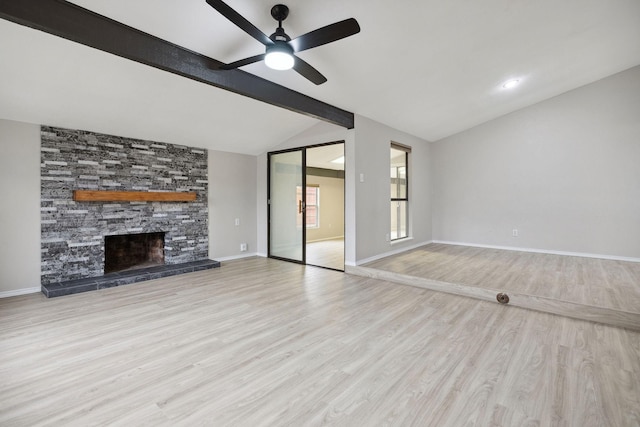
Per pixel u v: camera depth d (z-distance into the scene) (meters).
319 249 6.99
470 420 1.58
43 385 1.87
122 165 4.25
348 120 4.56
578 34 3.47
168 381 1.92
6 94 3.03
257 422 1.57
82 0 2.12
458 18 2.80
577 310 2.91
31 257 3.60
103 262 4.13
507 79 4.32
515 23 3.04
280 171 5.63
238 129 4.72
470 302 3.37
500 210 6.04
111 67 2.89
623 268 4.35
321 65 3.34
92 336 2.52
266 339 2.48
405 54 3.27
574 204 5.29
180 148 4.87
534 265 4.59
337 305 3.26
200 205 5.16
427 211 6.75
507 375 1.98
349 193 4.66
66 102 3.30
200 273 4.61
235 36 2.65
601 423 1.55
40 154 3.63
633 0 2.99
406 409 1.67
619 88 4.87
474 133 6.30
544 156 5.54
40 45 2.50
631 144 4.81
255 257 5.85
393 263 4.76
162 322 2.80
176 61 2.72
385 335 2.56
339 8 2.47
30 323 2.76
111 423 1.56
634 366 2.07
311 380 1.93
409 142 6.07
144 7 2.24
